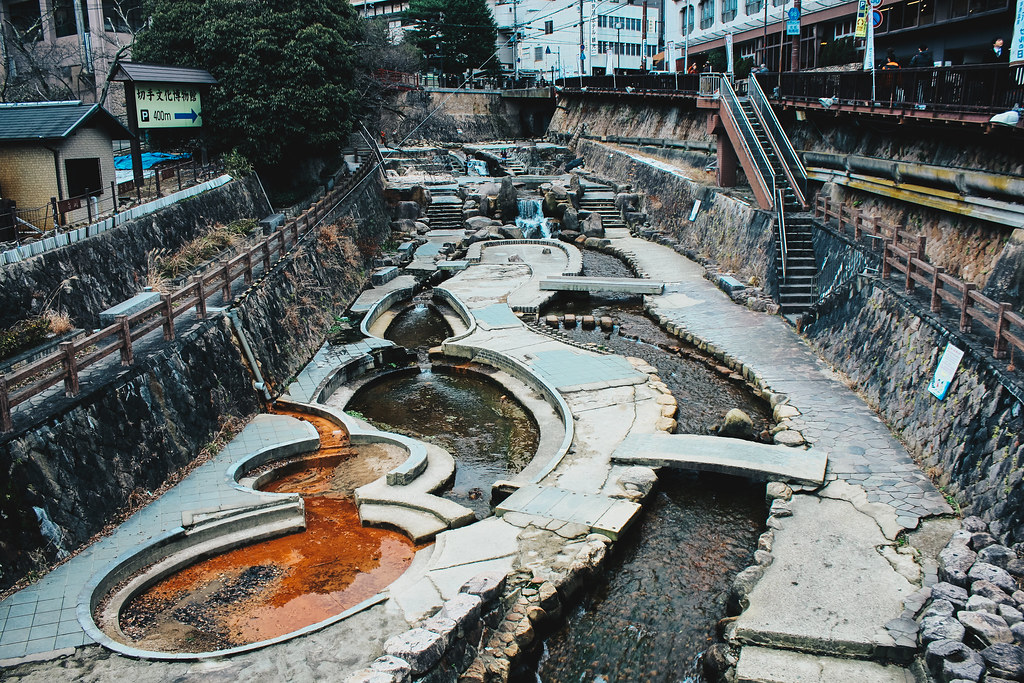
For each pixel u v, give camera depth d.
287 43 27.70
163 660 8.66
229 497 12.34
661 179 36.66
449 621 9.03
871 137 23.36
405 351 21.12
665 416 15.76
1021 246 14.59
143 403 12.83
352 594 10.46
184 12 27.67
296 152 29.33
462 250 33.41
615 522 11.73
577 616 10.48
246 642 9.38
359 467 14.36
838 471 12.83
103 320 14.87
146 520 11.54
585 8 64.19
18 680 8.27
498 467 14.96
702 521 12.48
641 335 22.17
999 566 9.45
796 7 27.53
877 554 10.50
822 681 8.48
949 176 17.31
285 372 18.08
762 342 20.06
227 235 21.98
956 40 25.77
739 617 9.46
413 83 54.03
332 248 25.28
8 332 13.27
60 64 34.47
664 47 54.16
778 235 23.25
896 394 14.65
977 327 13.30
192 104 26.45
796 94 26.80
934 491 12.01
